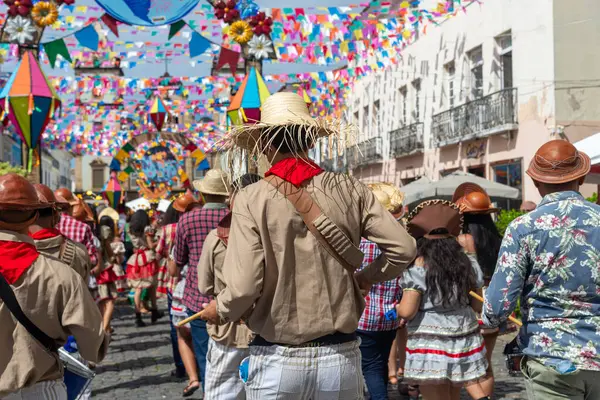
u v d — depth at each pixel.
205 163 19.62
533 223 3.06
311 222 2.62
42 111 7.52
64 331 2.90
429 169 21.94
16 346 2.76
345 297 2.66
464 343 4.27
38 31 7.83
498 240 5.39
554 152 3.14
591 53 15.19
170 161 27.30
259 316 2.66
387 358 5.16
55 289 2.82
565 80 15.05
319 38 9.47
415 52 22.78
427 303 4.28
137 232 11.45
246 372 2.78
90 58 13.32
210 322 3.27
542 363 3.03
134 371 7.75
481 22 18.33
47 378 2.88
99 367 8.00
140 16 7.76
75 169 63.78
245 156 3.03
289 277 2.61
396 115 24.55
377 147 26.48
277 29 8.86
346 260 2.66
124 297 15.45
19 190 2.84
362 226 2.76
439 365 4.22
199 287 4.36
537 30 15.65
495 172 17.91
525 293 3.13
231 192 3.98
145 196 27.52
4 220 2.83
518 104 16.52
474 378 4.25
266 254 2.60
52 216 4.03
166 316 12.65
